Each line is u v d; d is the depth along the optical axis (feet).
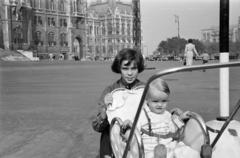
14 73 80.23
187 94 33.09
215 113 22.45
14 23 277.03
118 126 9.59
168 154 9.24
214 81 47.73
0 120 22.85
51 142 17.19
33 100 32.42
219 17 14.58
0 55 235.40
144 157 9.07
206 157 9.25
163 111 9.80
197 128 9.95
